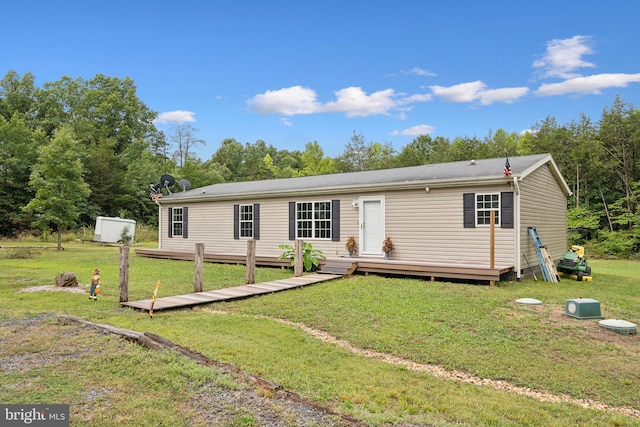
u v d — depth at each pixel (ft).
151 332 18.39
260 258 45.88
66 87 134.72
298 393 12.27
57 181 65.46
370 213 42.91
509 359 16.75
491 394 13.38
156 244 85.51
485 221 36.17
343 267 39.01
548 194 43.88
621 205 82.89
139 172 117.29
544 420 11.52
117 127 138.31
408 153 130.82
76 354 14.88
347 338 19.39
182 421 10.26
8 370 13.38
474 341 18.80
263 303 26.58
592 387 14.35
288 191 47.09
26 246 70.44
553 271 36.22
